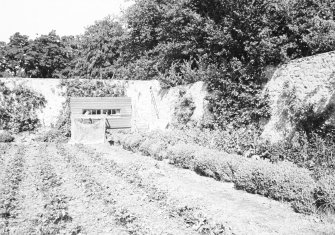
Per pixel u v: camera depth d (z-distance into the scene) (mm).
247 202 8906
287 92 13141
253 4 15344
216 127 16906
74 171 12609
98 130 23047
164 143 16141
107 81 25922
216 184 10938
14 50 55031
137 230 6688
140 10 27266
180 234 6664
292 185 8570
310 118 11805
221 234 6531
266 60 14609
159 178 11461
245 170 10023
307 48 13477
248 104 15070
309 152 11281
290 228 6961
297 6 13570
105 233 6723
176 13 21297
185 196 9055
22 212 8086
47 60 54531
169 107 23078
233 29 15969
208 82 17719
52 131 23516
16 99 23797
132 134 20453
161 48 25078
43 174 11781
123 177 11344
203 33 19438
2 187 10070
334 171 9242
